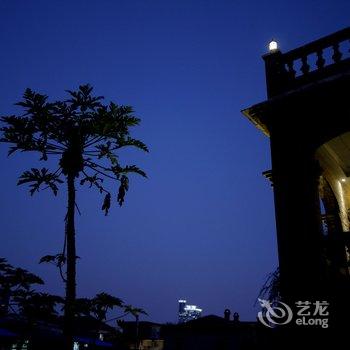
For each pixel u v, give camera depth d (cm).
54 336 1981
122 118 1039
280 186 783
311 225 723
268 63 925
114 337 3416
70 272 917
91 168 1024
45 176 1010
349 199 1080
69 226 953
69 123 1023
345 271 741
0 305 1491
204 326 3406
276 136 833
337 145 884
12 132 1002
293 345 653
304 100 820
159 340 4050
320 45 860
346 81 768
